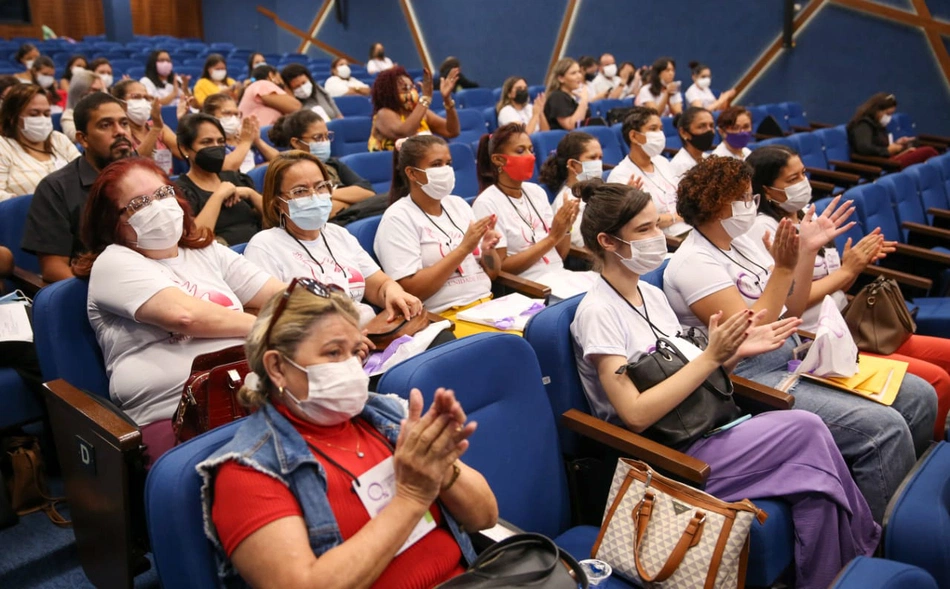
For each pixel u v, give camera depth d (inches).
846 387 91.8
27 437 94.2
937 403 97.7
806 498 75.8
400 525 49.8
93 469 68.4
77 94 183.9
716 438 78.8
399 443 50.7
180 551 51.4
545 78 430.3
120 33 535.5
